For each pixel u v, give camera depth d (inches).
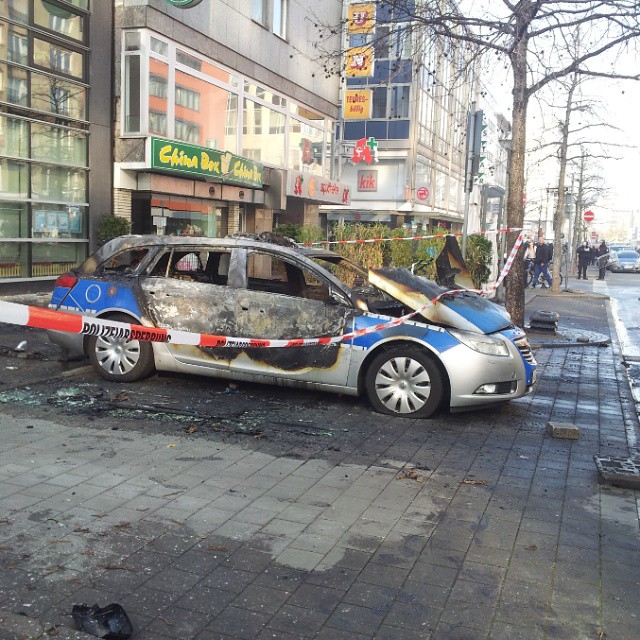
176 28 660.7
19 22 546.3
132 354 289.3
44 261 593.3
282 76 875.4
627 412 295.7
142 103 630.5
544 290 973.2
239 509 172.4
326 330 269.1
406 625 124.8
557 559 152.5
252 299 275.9
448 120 1785.2
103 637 114.8
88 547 149.2
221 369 281.3
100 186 639.1
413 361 262.4
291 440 229.6
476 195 2144.4
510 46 423.8
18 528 156.3
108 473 191.9
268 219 946.7
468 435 246.8
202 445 219.5
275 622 124.6
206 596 132.3
